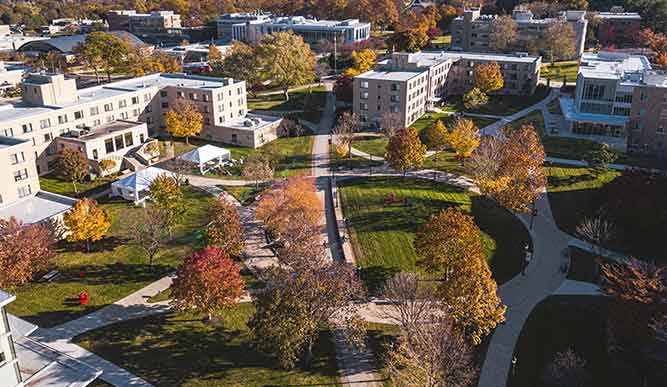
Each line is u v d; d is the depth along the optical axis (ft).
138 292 230.27
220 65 550.36
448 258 217.36
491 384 182.70
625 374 184.24
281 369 187.83
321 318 186.39
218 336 204.13
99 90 417.90
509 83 527.40
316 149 401.49
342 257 257.75
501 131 392.06
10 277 212.64
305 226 254.06
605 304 221.05
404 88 427.74
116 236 275.59
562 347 199.11
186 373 185.78
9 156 286.25
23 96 370.73
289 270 212.43
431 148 393.70
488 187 282.97
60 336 201.87
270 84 573.33
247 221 293.23
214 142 418.72
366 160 377.09
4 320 157.99
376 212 298.76
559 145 394.52
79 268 246.68
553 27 606.55
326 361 191.93
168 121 398.42
